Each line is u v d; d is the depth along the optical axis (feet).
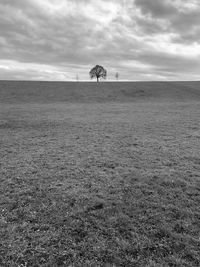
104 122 93.09
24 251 21.44
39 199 30.89
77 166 43.29
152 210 28.07
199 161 45.52
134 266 19.88
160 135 69.56
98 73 375.66
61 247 22.09
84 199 30.78
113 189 33.63
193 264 20.07
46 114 115.85
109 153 51.57
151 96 196.95
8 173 39.83
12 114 115.24
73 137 68.23
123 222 25.70
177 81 297.94
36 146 58.39
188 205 29.27
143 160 46.60
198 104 148.25
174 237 23.26
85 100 179.83
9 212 27.73
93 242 22.70
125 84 264.11
